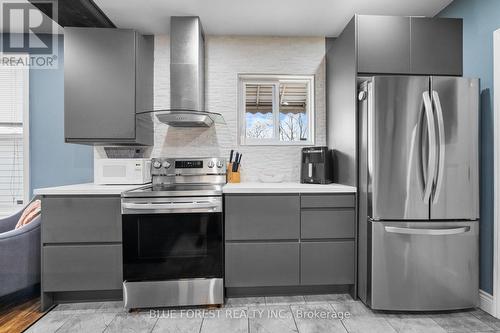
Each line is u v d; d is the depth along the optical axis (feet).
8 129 8.86
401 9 7.58
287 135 9.91
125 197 6.43
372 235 6.24
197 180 8.29
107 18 7.86
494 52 6.15
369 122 6.29
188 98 7.88
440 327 5.80
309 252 6.83
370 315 6.25
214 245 6.59
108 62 7.44
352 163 6.98
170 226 6.56
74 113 7.41
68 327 5.84
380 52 6.79
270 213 6.79
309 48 9.02
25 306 6.71
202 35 8.47
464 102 6.16
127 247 6.45
